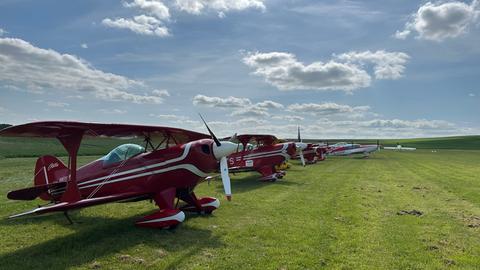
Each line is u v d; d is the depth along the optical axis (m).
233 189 11.63
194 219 7.14
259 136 14.41
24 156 26.23
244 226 6.59
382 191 11.33
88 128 5.81
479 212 8.05
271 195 10.34
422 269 4.50
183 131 7.25
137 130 6.64
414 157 35.44
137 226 6.46
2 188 10.55
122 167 6.93
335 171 18.64
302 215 7.57
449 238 5.89
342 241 5.63
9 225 6.50
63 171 7.71
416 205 8.86
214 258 4.83
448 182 13.89
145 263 4.64
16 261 4.66
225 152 7.01
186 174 6.91
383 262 4.73
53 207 5.11
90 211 7.74
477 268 4.55
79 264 4.58
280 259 4.79
